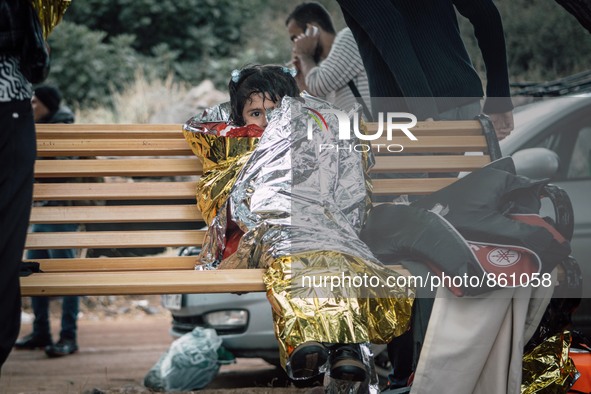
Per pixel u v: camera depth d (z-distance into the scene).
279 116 4.21
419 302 3.88
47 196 4.50
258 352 5.90
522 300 3.71
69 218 4.46
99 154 4.61
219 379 6.59
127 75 17.25
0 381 6.43
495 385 3.72
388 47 4.52
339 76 5.69
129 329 10.10
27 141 3.21
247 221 4.01
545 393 3.91
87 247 4.43
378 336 3.56
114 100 16.17
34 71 3.22
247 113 4.43
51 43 17.11
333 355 3.41
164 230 4.63
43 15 3.46
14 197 3.14
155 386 5.79
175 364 5.78
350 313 3.38
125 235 4.46
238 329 5.92
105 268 4.38
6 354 3.17
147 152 4.65
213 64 17.94
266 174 4.07
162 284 3.57
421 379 3.65
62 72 16.95
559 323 4.07
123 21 18.67
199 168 4.64
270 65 4.50
